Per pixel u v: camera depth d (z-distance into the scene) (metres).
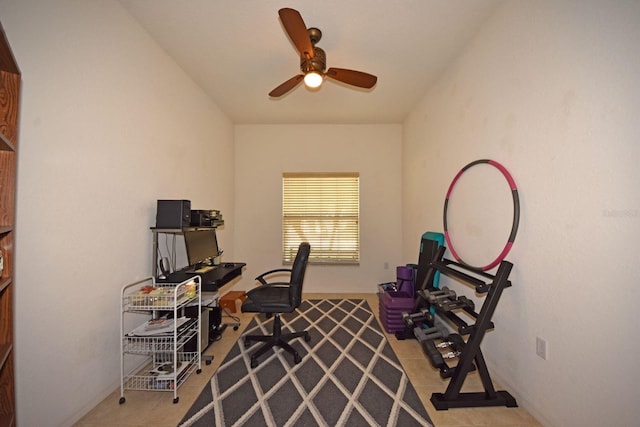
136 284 1.97
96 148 1.66
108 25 1.73
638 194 1.06
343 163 4.25
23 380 1.29
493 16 1.90
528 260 1.58
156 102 2.24
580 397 1.27
